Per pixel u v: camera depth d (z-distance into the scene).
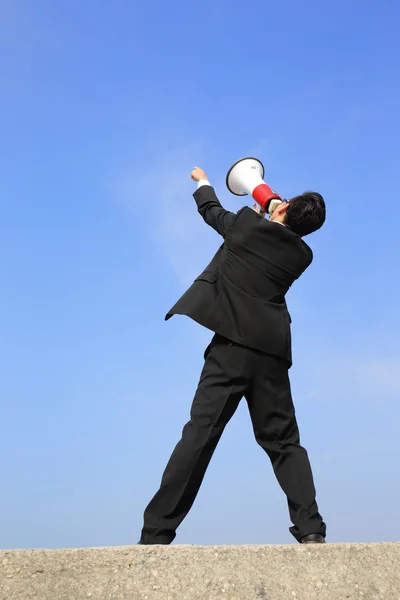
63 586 2.81
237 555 3.03
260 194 4.01
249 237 3.72
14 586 2.78
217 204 4.00
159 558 2.96
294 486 3.63
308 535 3.52
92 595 2.81
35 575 2.82
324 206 3.86
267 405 3.71
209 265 3.91
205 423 3.58
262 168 4.26
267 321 3.68
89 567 2.88
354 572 3.07
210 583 2.91
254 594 2.91
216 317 3.68
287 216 3.82
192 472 3.52
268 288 3.73
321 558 3.09
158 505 3.49
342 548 3.16
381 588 3.04
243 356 3.64
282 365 3.74
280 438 3.72
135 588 2.86
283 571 3.02
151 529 3.45
